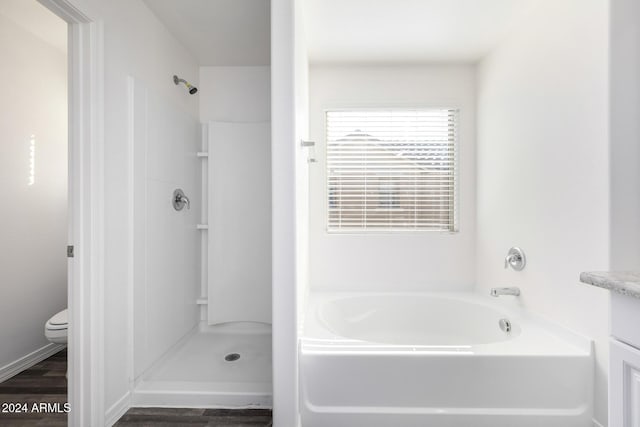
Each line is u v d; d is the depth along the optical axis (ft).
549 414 4.81
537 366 4.82
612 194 4.48
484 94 7.86
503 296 7.07
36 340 7.63
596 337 4.78
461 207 8.38
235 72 8.96
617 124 4.47
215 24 7.02
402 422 4.87
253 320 8.74
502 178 7.13
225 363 7.02
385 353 4.93
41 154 7.84
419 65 8.35
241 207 8.73
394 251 8.50
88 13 4.68
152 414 5.48
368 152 8.55
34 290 7.63
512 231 6.77
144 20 6.29
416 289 8.50
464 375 4.87
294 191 4.80
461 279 8.45
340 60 8.13
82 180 4.76
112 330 5.32
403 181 8.54
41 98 7.82
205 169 8.93
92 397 4.78
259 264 8.75
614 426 2.90
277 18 4.82
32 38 7.57
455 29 6.77
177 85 7.70
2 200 6.96
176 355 7.41
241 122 8.91
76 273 4.73
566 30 5.26
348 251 8.54
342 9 6.12
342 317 7.79
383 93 8.43
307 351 5.01
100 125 4.93
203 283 8.96
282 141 4.82
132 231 5.87
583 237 4.95
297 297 4.95
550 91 5.63
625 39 4.43
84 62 4.76
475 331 7.31
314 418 4.95
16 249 7.23
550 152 5.64
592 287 4.83
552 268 5.62
